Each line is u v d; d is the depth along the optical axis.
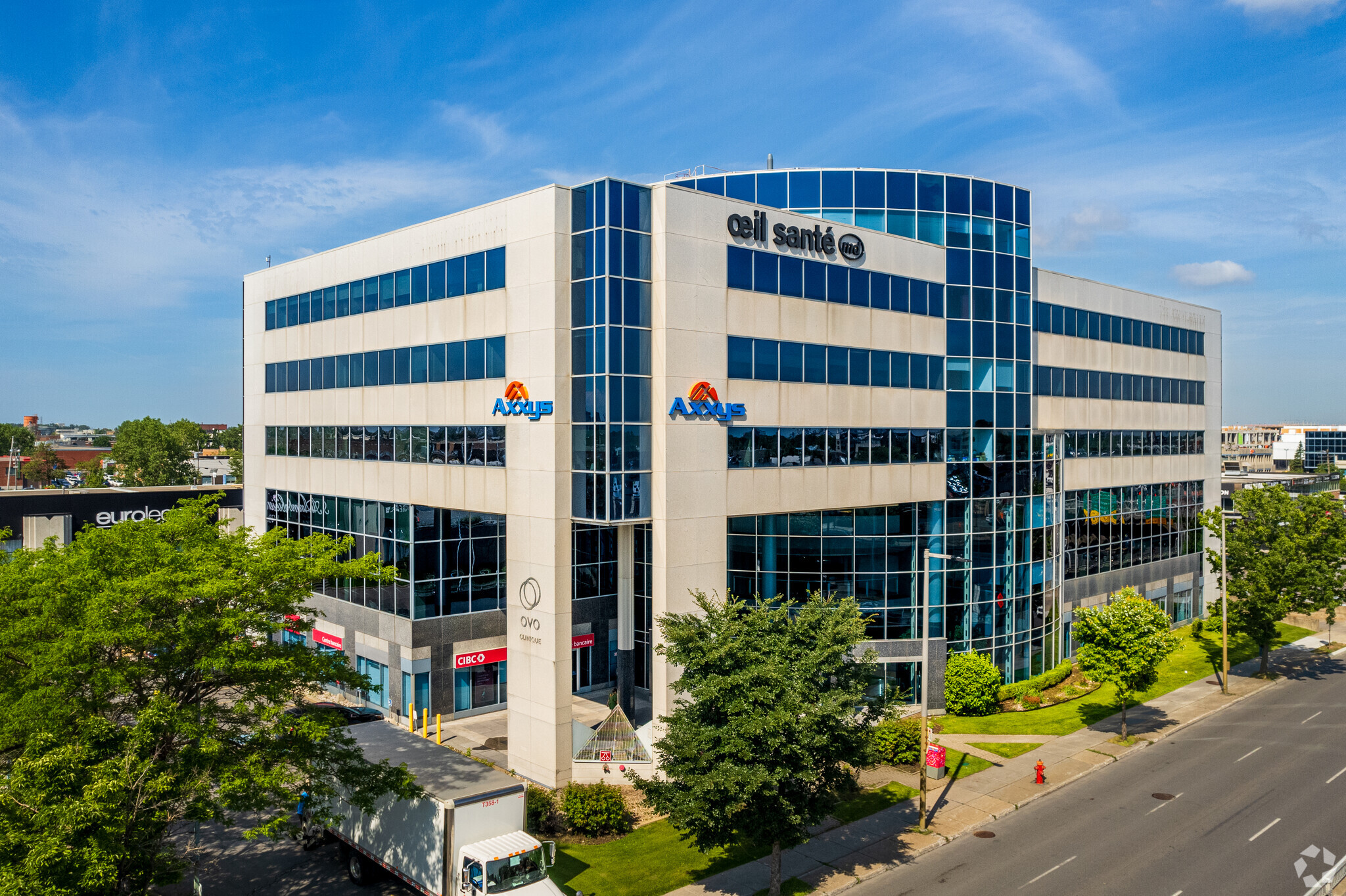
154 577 19.92
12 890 15.73
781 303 36.56
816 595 27.50
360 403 44.31
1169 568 64.50
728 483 34.59
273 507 53.31
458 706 41.28
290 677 22.67
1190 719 41.97
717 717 23.89
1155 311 62.59
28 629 19.66
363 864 24.67
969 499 43.94
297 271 49.78
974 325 44.28
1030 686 44.50
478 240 36.47
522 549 33.78
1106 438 57.03
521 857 21.38
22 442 186.88
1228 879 25.17
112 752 18.84
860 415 39.75
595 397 31.83
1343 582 50.53
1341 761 36.03
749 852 26.88
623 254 31.97
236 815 29.84
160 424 132.88
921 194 45.16
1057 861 26.47
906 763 35.31
